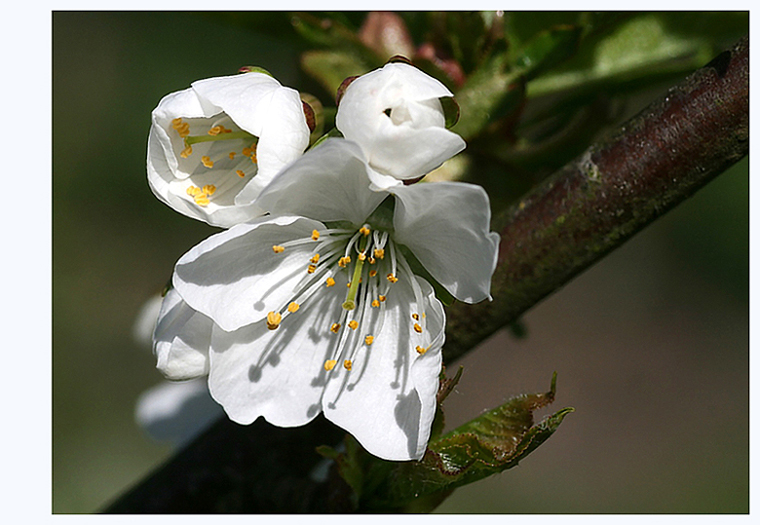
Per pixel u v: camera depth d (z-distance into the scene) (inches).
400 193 5.9
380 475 6.1
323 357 6.2
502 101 6.7
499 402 6.1
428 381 5.9
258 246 6.2
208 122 6.3
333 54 7.0
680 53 7.2
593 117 7.0
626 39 7.2
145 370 14.2
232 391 6.1
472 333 6.4
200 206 6.0
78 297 14.1
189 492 6.6
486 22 6.9
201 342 6.1
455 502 14.0
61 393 13.6
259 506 6.6
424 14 7.2
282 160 6.0
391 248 6.2
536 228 6.3
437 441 6.0
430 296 6.1
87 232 14.3
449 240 6.0
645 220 6.3
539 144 7.0
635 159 6.2
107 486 13.3
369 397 6.1
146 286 14.4
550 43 6.8
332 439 6.6
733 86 6.1
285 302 6.2
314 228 6.2
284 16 7.3
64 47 14.4
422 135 5.9
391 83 5.9
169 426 7.9
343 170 6.0
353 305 6.2
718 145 6.2
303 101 6.2
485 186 6.8
